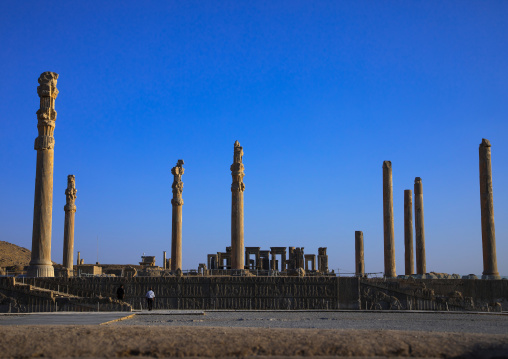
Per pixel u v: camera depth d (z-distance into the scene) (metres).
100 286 50.25
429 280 50.62
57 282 50.00
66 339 22.78
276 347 21.55
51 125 51.91
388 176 62.81
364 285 50.09
